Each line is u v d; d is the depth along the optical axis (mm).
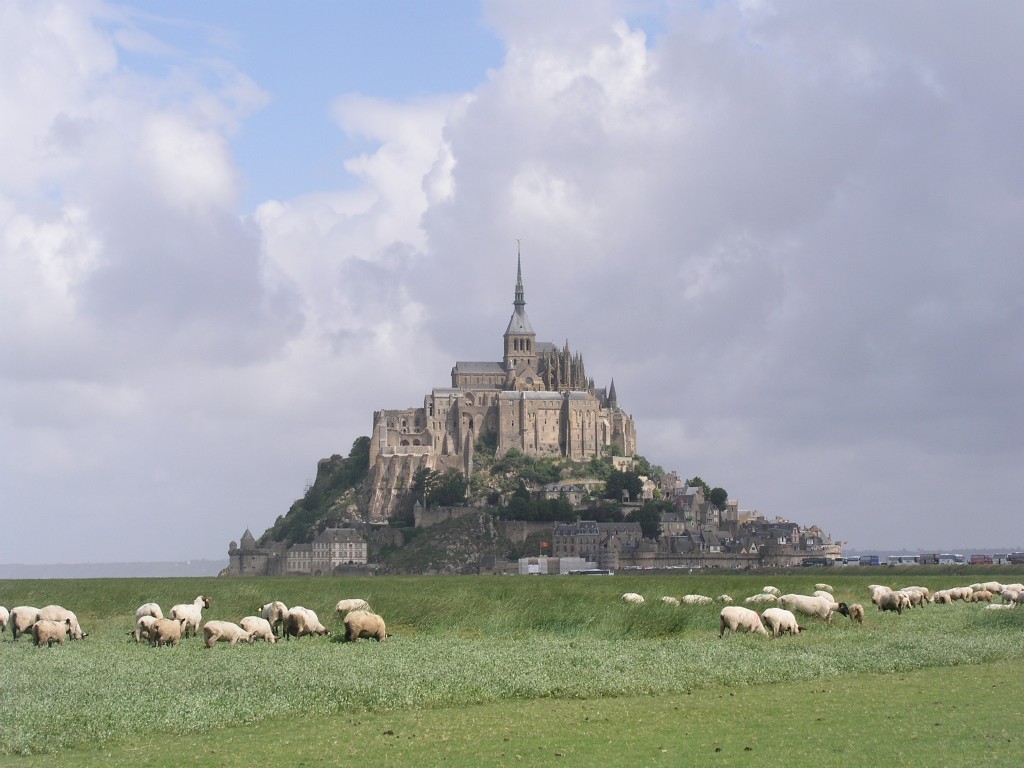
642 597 133125
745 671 72750
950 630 97750
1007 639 89125
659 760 48875
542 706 63312
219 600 138125
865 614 114562
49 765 49781
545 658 79312
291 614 96875
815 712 59156
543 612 107500
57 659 79625
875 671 74188
